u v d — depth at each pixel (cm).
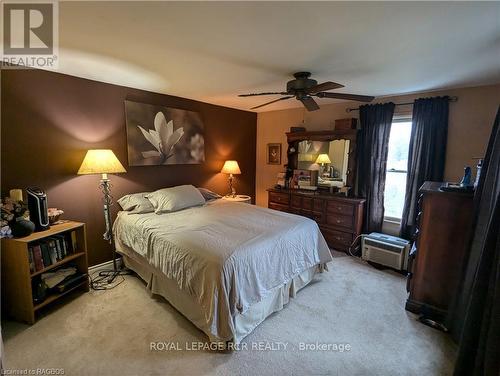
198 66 235
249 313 203
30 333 201
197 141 402
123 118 314
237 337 191
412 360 182
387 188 370
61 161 265
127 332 204
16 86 230
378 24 155
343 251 376
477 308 148
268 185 511
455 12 140
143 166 342
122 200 313
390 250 314
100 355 181
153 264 238
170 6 137
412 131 324
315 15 146
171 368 172
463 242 208
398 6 135
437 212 219
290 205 428
